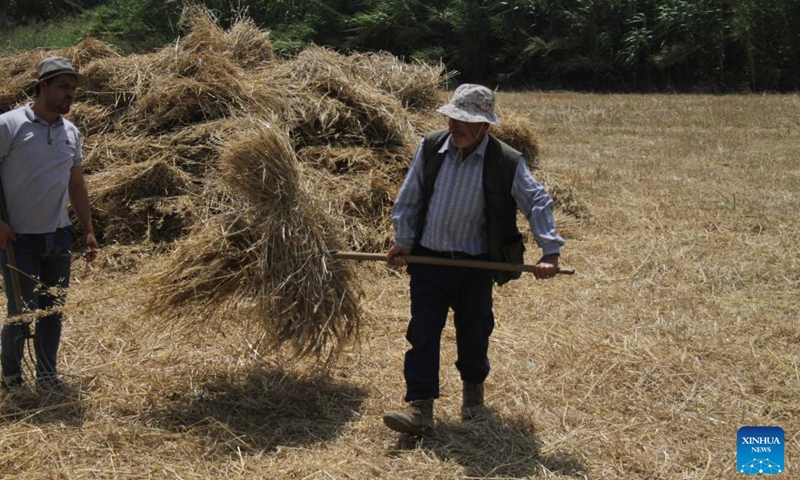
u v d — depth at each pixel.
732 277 6.96
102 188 7.38
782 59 20.80
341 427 4.57
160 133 7.93
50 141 4.73
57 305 4.89
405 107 9.33
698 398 4.87
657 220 8.63
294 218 4.66
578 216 8.69
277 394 4.92
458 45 23.50
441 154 4.36
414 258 4.42
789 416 4.69
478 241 4.41
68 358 5.37
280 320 4.61
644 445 4.37
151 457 4.23
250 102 8.10
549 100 18.52
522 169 4.29
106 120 8.12
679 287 6.73
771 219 8.61
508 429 4.50
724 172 11.08
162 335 5.63
